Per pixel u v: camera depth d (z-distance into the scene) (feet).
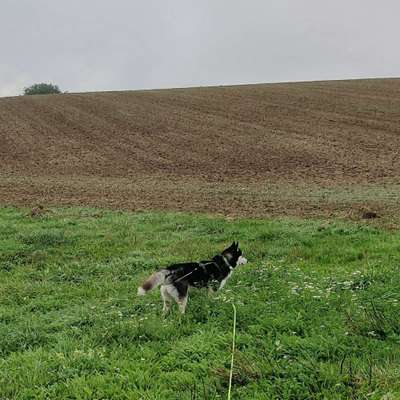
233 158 108.06
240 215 55.98
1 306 30.12
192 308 26.30
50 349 22.36
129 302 29.14
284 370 18.22
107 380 19.03
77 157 119.03
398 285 26.40
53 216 57.82
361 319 22.24
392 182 77.66
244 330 22.91
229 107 174.70
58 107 196.65
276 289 28.19
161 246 43.24
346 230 44.19
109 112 180.04
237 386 17.92
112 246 43.70
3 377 19.62
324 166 94.94
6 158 120.78
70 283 34.45
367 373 17.30
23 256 41.60
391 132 119.75
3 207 66.08
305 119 144.46
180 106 183.93
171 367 19.89
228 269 29.04
